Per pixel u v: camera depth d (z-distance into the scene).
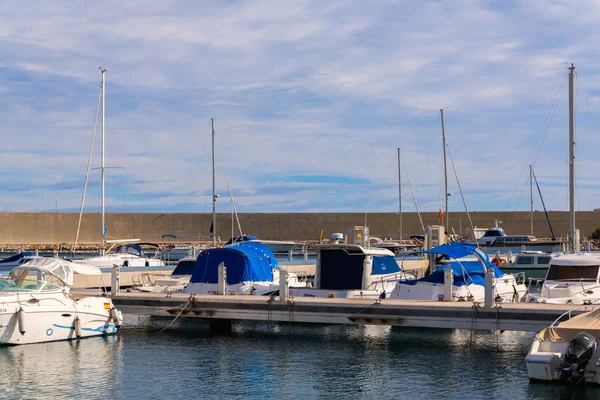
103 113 41.91
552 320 19.78
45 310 21.08
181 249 51.88
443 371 18.50
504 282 25.97
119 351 20.83
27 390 16.64
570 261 23.38
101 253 42.25
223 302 23.03
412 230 75.50
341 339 22.77
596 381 16.19
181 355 20.41
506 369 18.59
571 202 34.56
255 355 20.45
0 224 73.62
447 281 22.16
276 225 75.94
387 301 21.92
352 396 16.39
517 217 74.94
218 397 16.31
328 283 25.25
